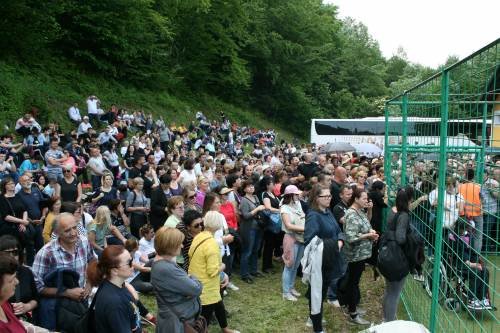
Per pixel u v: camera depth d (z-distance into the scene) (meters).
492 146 4.89
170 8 34.19
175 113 32.34
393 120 9.32
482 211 4.68
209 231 5.20
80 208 5.64
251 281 7.79
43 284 4.21
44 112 19.44
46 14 23.31
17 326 3.24
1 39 22.03
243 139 32.53
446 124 4.67
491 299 4.60
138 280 6.88
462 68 4.40
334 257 5.52
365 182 8.91
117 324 3.42
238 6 38.97
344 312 6.46
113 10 28.34
